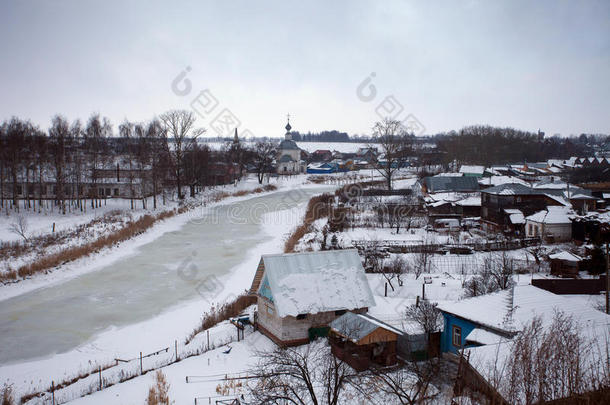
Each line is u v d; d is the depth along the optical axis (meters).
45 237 58.94
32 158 79.00
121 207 81.50
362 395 20.92
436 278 41.78
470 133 153.00
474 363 17.70
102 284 45.94
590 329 20.70
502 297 26.20
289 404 20.33
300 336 30.20
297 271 31.89
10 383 27.20
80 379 27.20
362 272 33.28
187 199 92.00
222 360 28.30
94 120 89.38
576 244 52.09
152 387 24.95
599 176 107.50
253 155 124.69
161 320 37.03
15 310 39.19
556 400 14.03
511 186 64.06
